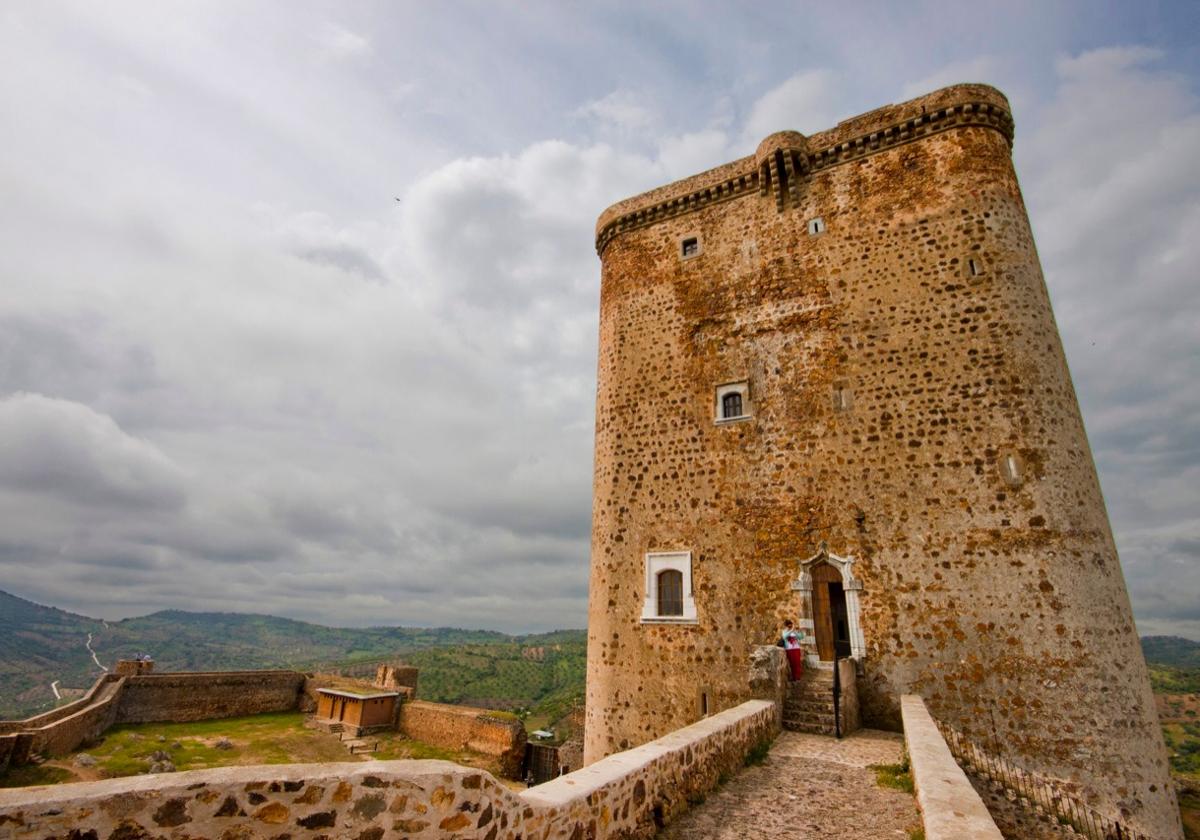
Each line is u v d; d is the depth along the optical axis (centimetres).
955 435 1511
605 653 1839
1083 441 1497
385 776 432
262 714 3641
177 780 364
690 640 1698
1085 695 1257
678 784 793
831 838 717
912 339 1628
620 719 1752
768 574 1642
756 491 1725
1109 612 1327
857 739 1236
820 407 1697
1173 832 1217
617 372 2102
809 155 1905
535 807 530
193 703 3397
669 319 2052
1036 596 1339
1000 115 1723
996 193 1645
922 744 884
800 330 1792
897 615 1453
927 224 1695
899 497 1530
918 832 716
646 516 1886
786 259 1881
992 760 1135
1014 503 1410
